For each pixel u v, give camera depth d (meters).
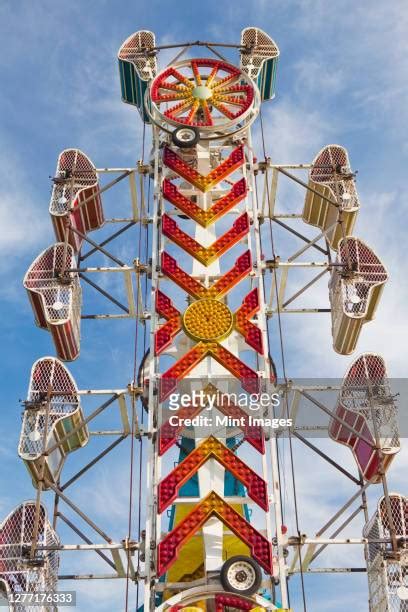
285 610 23.56
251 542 25.42
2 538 26.80
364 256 33.69
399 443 29.09
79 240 36.88
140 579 26.09
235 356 28.89
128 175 37.00
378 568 26.83
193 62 37.69
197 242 32.00
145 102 36.88
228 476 30.19
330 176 37.03
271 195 37.50
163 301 30.45
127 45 41.59
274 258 33.47
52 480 29.62
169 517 29.45
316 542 26.83
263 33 42.00
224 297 32.38
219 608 24.56
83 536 28.61
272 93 42.41
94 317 34.81
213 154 36.44
